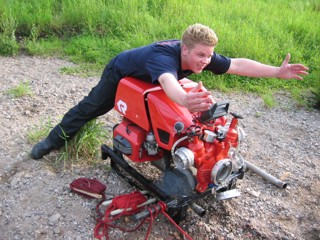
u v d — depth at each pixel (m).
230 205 3.59
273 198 3.75
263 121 5.21
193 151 2.88
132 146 3.27
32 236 3.09
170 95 2.71
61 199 3.44
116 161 3.61
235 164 3.14
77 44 6.84
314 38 7.53
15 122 4.55
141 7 7.95
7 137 4.24
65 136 3.79
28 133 4.31
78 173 3.77
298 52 6.87
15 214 3.28
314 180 4.08
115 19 7.39
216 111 2.83
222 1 8.99
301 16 8.56
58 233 3.13
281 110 5.54
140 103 3.13
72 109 3.75
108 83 3.42
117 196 3.29
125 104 3.27
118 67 3.30
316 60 6.68
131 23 7.29
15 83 5.55
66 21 7.48
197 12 7.79
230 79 6.11
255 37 6.99
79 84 5.71
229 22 7.79
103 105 3.60
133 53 3.19
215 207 3.54
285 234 3.35
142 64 3.06
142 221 3.19
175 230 3.27
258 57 6.50
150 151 3.24
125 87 3.22
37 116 4.73
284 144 4.71
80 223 3.22
